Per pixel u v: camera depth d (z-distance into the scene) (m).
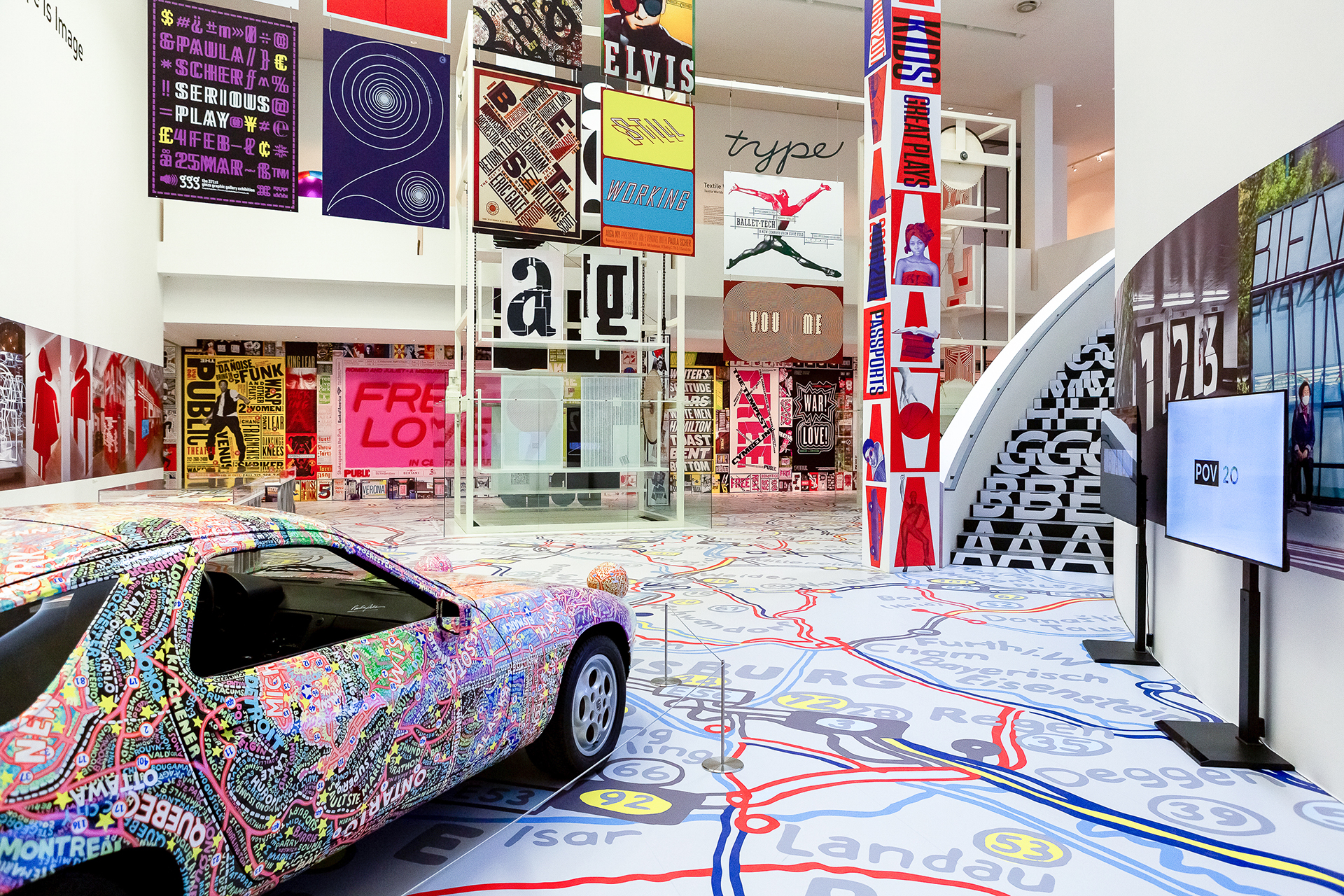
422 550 11.65
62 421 10.06
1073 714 4.66
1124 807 3.44
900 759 3.96
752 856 2.98
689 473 24.11
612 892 2.73
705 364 24.28
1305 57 3.76
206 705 1.97
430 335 19.16
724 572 9.76
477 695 2.91
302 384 21.33
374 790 2.44
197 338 19.56
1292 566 3.87
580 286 14.88
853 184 23.17
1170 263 5.40
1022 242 21.81
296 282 16.91
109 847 1.71
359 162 9.55
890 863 2.94
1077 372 12.45
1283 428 3.55
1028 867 2.92
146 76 14.31
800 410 25.09
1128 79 6.36
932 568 9.93
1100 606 7.76
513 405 13.81
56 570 1.85
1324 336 3.54
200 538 2.17
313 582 3.14
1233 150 4.51
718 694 4.98
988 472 11.54
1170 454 4.70
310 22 17.14
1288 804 3.47
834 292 15.83
